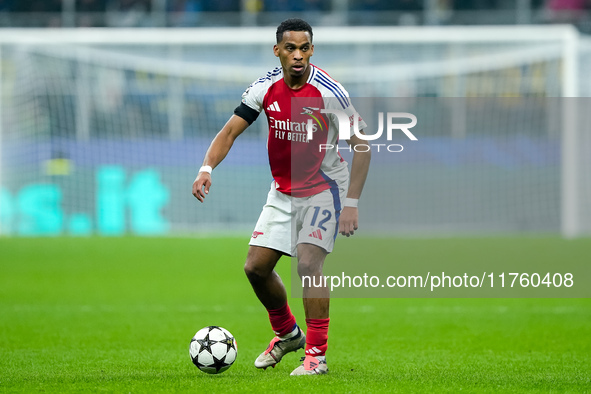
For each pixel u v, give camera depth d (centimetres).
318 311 1877
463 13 7862
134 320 3098
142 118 7019
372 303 3675
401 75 7156
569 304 3634
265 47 7100
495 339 2636
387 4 8869
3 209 6819
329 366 2097
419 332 2803
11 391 1716
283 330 1988
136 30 7138
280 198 1912
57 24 8100
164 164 7012
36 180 6856
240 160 7081
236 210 7094
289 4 8956
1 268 4984
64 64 6925
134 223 6950
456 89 7081
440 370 2030
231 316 3225
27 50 6856
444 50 7156
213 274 4778
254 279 1908
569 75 6475
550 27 7056
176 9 9119
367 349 2442
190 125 7062
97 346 2478
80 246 5997
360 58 7194
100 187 6919
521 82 7000
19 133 6838
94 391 1700
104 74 6981
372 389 1698
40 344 2520
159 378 1862
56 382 1825
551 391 1722
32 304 3612
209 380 1817
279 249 1886
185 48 7069
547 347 2462
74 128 6919
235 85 7094
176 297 3884
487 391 1709
